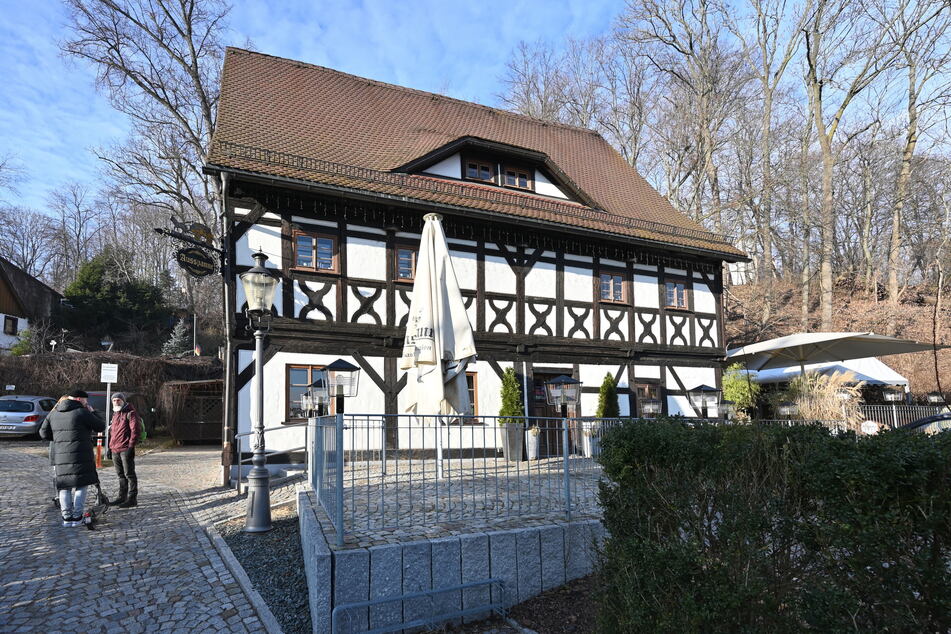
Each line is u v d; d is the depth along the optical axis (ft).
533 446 18.17
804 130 90.58
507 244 45.03
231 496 28.45
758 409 54.49
